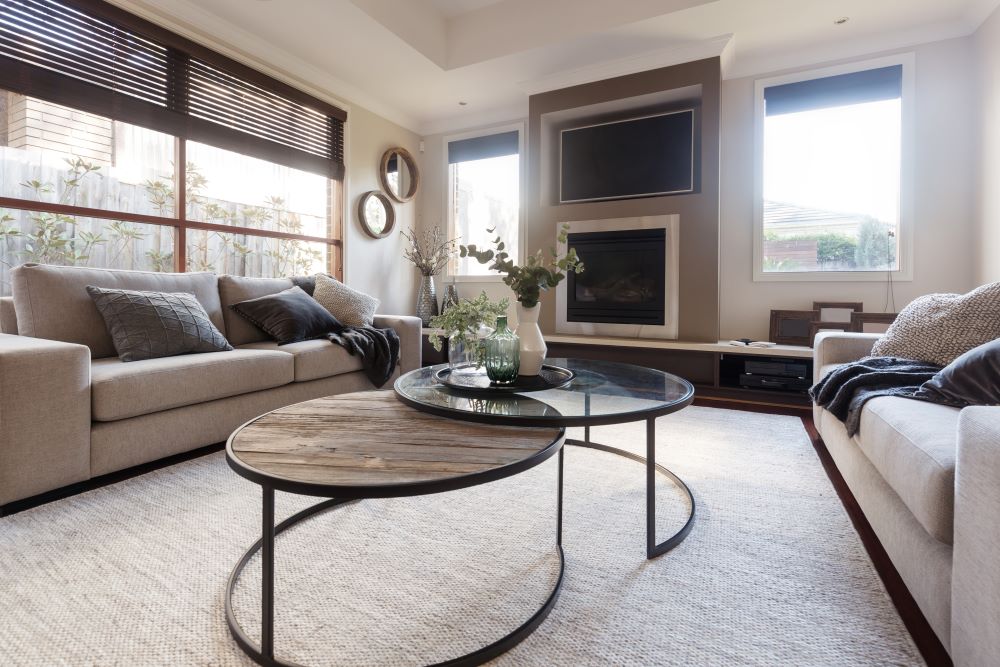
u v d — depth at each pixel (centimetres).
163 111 314
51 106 272
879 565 140
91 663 101
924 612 105
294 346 287
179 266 330
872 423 148
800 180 381
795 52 377
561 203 436
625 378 190
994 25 304
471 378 189
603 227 412
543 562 140
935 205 341
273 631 110
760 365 344
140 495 184
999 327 184
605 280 414
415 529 160
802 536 155
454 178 533
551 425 133
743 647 106
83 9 273
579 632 111
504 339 176
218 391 229
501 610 118
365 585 128
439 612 118
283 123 395
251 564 138
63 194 277
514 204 500
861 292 363
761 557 143
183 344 246
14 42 253
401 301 516
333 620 114
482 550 147
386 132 493
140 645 106
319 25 346
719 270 399
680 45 371
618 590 127
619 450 223
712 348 357
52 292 230
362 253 468
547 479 204
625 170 411
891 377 175
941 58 339
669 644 107
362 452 112
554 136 449
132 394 196
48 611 117
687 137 389
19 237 264
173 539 151
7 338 192
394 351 341
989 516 78
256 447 115
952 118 336
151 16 302
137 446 201
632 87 396
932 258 342
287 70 389
